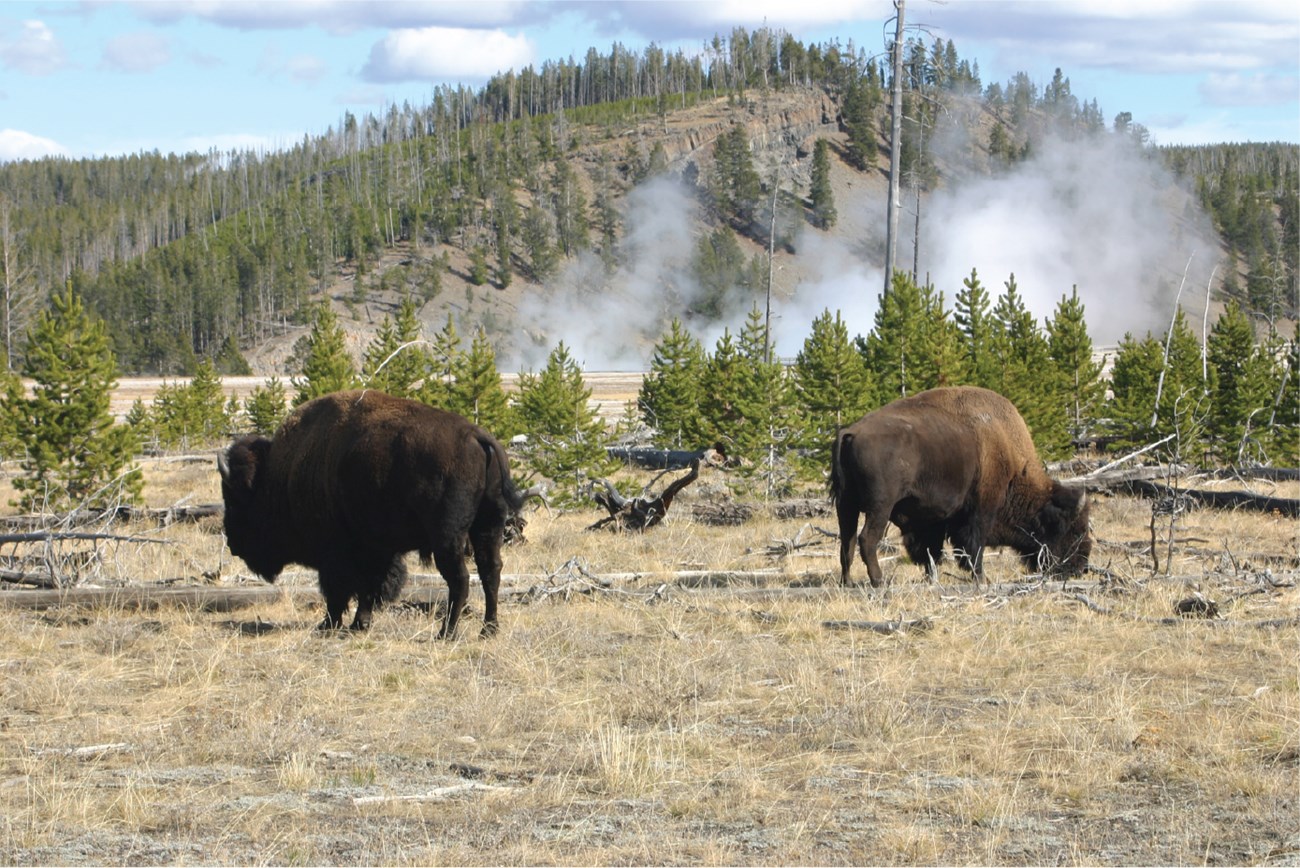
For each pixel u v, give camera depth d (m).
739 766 10.24
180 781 9.92
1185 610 16.39
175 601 17.31
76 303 29.86
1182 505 22.47
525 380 40.03
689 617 16.61
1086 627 15.71
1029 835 8.71
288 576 19.31
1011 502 20.00
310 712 11.88
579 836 8.69
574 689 12.84
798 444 34.38
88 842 8.55
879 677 12.91
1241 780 9.61
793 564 21.47
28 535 18.69
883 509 18.42
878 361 38.88
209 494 36.03
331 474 15.70
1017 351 43.66
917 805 9.33
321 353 42.69
